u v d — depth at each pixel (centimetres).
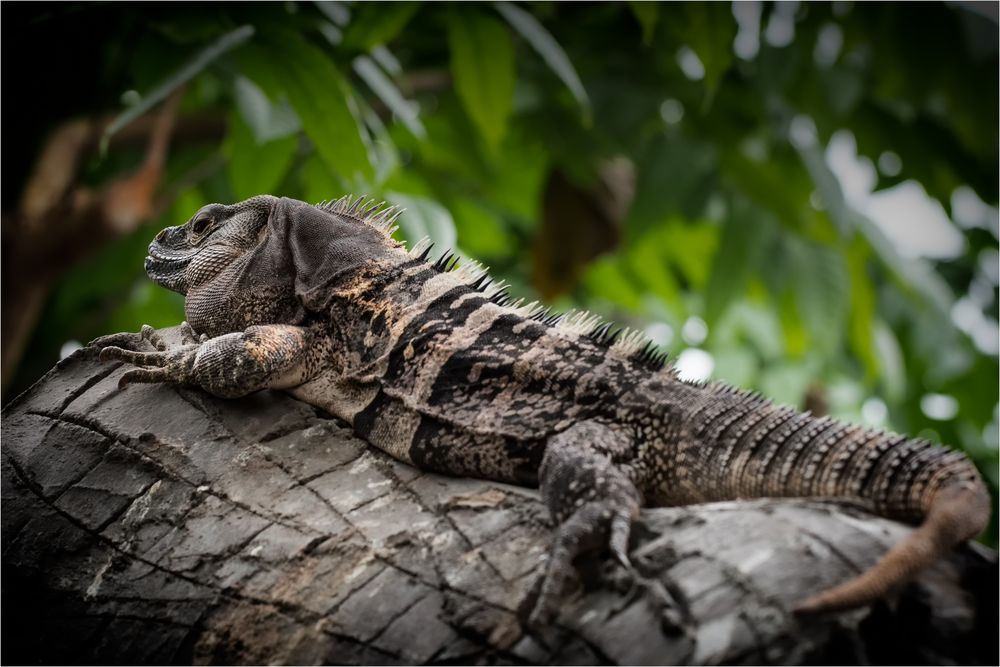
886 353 1540
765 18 1284
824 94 1342
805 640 479
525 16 1048
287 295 727
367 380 678
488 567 552
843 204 1332
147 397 698
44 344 1524
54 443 693
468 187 1564
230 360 662
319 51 927
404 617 549
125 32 1102
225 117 1291
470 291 711
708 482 602
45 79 1112
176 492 646
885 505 545
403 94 1335
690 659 482
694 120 1392
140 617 616
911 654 496
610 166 1535
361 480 639
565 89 1348
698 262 1638
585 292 1831
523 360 653
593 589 525
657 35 1327
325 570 584
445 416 643
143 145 1318
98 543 649
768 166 1370
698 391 632
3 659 654
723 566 504
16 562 660
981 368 1681
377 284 712
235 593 593
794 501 547
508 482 636
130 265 1444
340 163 949
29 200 1116
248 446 659
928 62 1277
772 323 1689
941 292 1517
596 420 625
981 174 1452
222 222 773
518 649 520
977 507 511
